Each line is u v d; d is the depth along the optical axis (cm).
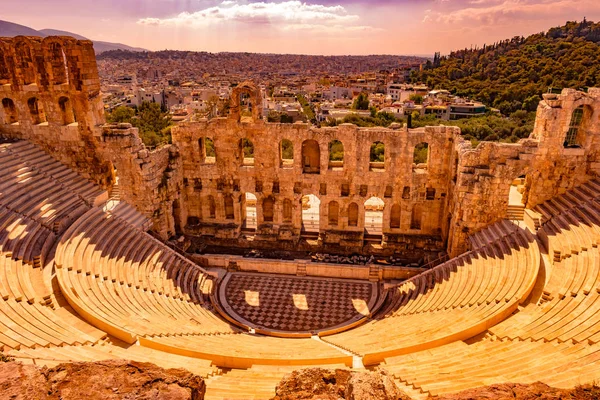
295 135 4375
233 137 4522
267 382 2091
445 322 2852
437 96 15312
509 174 3769
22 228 3378
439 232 4538
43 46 4094
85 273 3197
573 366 1883
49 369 1266
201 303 3703
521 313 2795
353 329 3381
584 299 2603
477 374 1980
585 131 3803
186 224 4897
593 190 3684
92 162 4425
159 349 2517
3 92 4347
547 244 3434
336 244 4569
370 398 1158
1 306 2498
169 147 4559
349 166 4397
